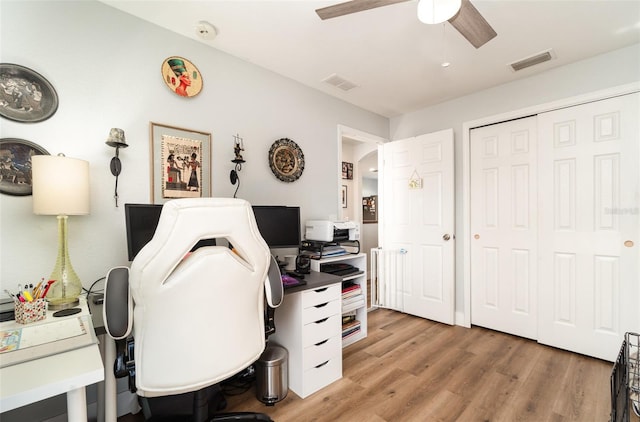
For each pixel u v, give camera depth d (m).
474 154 2.86
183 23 1.78
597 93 2.15
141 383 0.95
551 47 2.05
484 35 1.44
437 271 2.98
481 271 2.80
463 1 1.22
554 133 2.36
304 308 1.74
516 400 1.66
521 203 2.56
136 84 1.71
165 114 1.83
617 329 2.07
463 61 2.25
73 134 1.50
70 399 0.77
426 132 3.26
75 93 1.51
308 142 2.69
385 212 3.49
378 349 2.35
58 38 1.47
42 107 1.42
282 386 1.71
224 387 1.84
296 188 2.59
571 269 2.28
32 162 1.25
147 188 1.75
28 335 0.97
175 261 0.90
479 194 2.82
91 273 1.55
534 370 1.99
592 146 2.19
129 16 1.69
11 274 1.34
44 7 1.43
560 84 2.33
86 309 1.26
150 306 0.92
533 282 2.48
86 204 1.37
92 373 0.75
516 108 2.57
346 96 2.94
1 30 1.33
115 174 1.62
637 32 1.87
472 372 1.97
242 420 1.39
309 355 1.77
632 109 2.03
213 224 0.95
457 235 2.95
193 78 1.94
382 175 3.53
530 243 2.50
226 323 1.05
